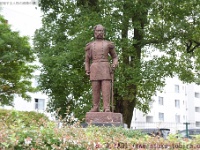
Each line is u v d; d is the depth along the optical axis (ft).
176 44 82.69
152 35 76.84
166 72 75.77
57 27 77.56
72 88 73.92
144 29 77.46
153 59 76.84
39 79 74.74
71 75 70.28
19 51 77.61
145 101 83.51
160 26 77.41
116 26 70.03
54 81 72.02
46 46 78.48
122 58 73.00
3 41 74.13
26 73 83.92
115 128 38.78
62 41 75.41
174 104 172.55
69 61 68.39
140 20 76.28
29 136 21.21
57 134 22.80
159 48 82.33
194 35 78.64
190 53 84.99
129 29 75.92
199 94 185.88
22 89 83.35
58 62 68.39
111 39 68.49
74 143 22.56
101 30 48.62
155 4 75.46
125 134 37.11
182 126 138.10
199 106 184.85
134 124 142.20
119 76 68.69
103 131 35.35
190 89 181.47
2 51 76.48
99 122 45.57
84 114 69.26
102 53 47.91
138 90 77.92
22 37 80.07
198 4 75.00
